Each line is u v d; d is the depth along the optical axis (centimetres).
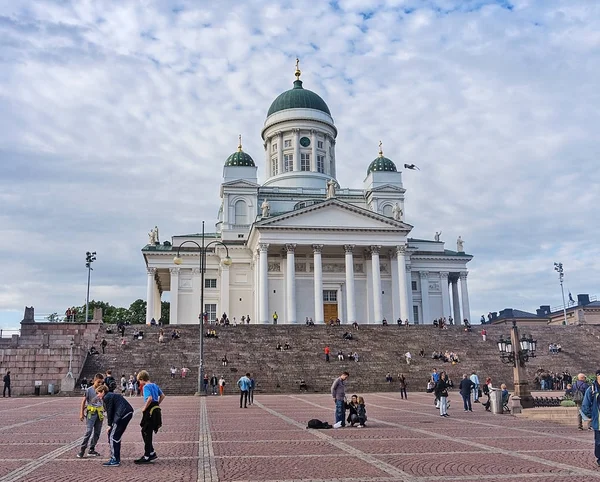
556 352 6656
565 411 2892
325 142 11400
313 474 1506
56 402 4406
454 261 10450
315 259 8712
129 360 5944
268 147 11556
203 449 1964
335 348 6600
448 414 3256
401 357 6425
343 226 8831
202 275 5456
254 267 9444
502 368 6225
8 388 5138
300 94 11425
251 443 2105
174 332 6600
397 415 3216
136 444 2136
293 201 10319
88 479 1465
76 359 5503
